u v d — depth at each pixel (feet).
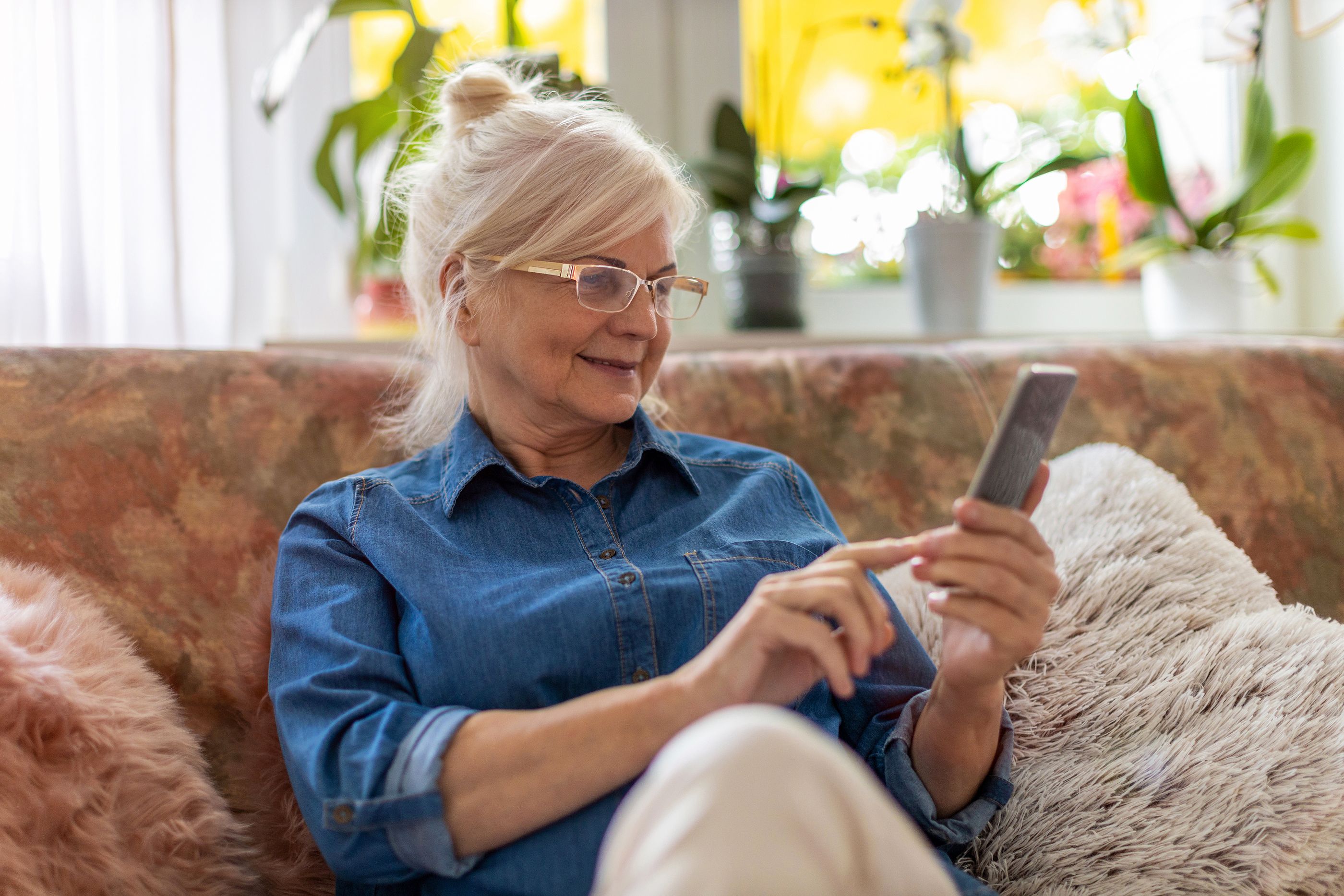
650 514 3.34
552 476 3.47
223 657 3.46
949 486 4.23
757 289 6.21
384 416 3.94
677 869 1.53
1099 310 7.58
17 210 5.28
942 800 2.91
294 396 3.89
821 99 7.14
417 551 3.06
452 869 2.53
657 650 2.97
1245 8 5.99
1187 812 2.76
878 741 3.06
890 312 7.28
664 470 3.45
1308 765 2.77
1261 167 6.31
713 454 3.63
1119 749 3.07
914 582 3.76
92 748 2.72
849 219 7.22
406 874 2.60
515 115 3.37
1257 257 6.53
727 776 1.61
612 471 3.53
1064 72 7.41
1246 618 3.32
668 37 7.06
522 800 2.49
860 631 2.36
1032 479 2.46
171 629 3.45
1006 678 3.32
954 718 2.79
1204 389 4.50
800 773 1.64
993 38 7.27
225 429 3.75
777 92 7.10
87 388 3.70
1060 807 2.90
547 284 3.18
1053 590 2.47
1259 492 4.31
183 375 3.83
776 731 1.69
